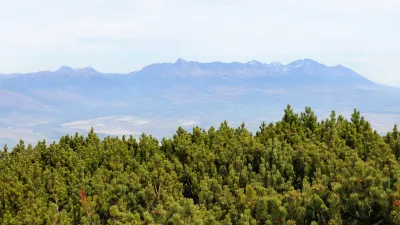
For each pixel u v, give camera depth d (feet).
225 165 33.94
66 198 30.22
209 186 29.30
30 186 32.12
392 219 20.58
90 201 27.32
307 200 23.79
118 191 28.81
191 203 23.82
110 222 24.97
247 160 34.19
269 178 29.43
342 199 22.66
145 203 27.96
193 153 35.14
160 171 31.07
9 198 30.86
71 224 26.23
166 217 23.95
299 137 37.47
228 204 26.76
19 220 27.17
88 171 34.12
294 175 30.78
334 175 26.53
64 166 37.68
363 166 24.48
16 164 39.11
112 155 37.42
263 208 23.24
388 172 25.80
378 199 21.24
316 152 32.04
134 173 31.73
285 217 22.38
